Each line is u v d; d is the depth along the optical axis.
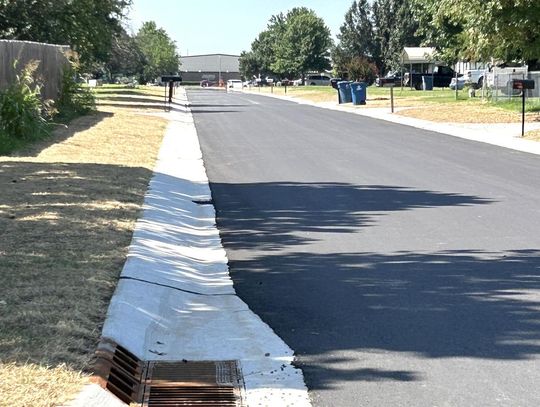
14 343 5.79
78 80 38.53
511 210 12.25
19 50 23.88
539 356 6.05
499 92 42.16
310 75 126.50
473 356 6.07
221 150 21.86
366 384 5.56
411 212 12.23
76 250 8.82
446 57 47.28
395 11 101.88
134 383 5.61
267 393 5.44
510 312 7.14
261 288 8.13
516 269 8.67
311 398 5.34
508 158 19.80
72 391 5.02
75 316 6.47
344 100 51.16
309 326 6.86
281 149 22.09
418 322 6.91
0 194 12.20
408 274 8.55
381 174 16.72
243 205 13.16
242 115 39.56
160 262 8.84
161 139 24.23
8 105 19.62
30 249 8.76
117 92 62.09
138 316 6.86
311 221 11.67
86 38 39.62
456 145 23.23
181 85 156.88
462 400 5.26
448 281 8.23
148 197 12.91
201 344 6.47
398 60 98.25
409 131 28.66
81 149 19.39
